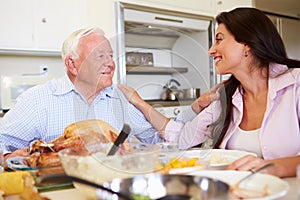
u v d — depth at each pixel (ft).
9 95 8.79
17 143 5.07
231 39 4.08
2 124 5.10
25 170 2.69
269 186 1.99
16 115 5.09
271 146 3.83
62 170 2.56
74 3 9.68
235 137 4.15
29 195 2.25
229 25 4.09
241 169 2.53
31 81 9.06
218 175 2.32
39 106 5.09
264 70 4.14
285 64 4.08
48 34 9.26
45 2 9.18
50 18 9.28
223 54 4.14
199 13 11.25
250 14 4.05
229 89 4.33
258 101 4.16
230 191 1.85
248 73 4.14
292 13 12.97
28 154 3.45
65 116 5.14
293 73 3.96
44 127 5.14
